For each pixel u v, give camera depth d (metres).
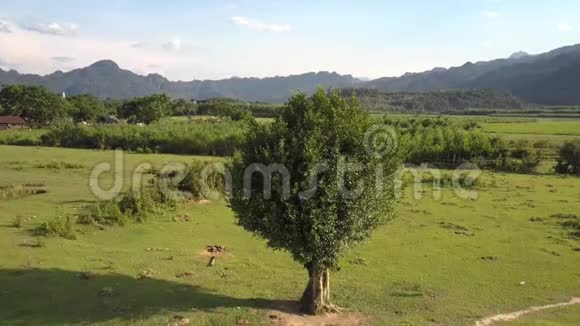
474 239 21.39
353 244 11.84
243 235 20.20
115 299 11.96
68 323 10.50
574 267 17.81
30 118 106.44
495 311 13.36
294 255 11.62
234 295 13.02
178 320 10.92
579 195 33.12
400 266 17.09
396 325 11.70
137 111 101.31
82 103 113.75
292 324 11.20
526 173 45.94
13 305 11.27
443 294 14.39
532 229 23.45
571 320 12.98
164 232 19.81
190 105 117.94
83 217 19.61
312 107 11.73
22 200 23.92
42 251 15.55
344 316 12.02
